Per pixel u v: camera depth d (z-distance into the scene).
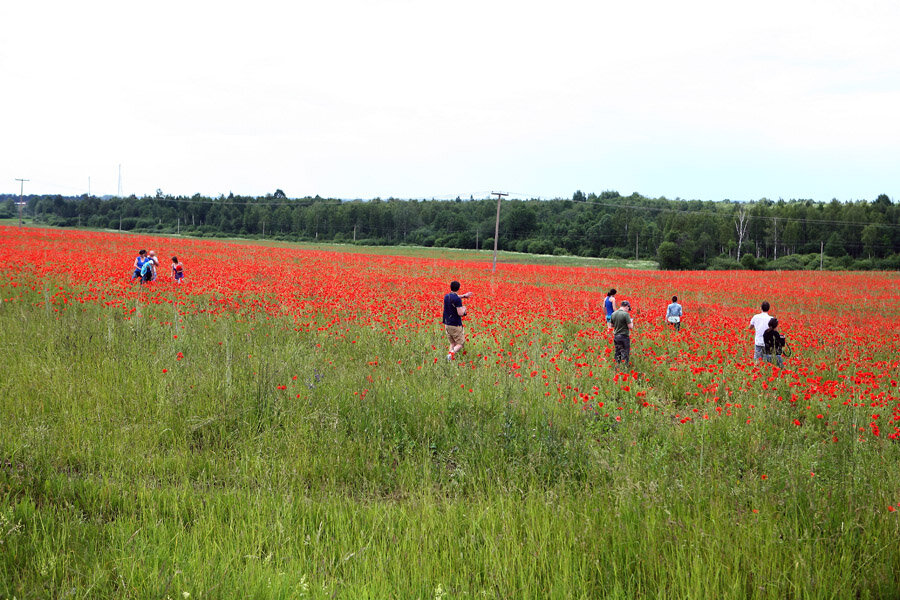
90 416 7.32
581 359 12.18
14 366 8.95
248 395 8.34
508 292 28.16
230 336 12.37
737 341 15.39
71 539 4.59
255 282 23.14
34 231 56.03
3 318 12.59
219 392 8.41
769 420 8.75
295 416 7.86
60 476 5.65
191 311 15.66
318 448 7.04
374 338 13.48
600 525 5.09
